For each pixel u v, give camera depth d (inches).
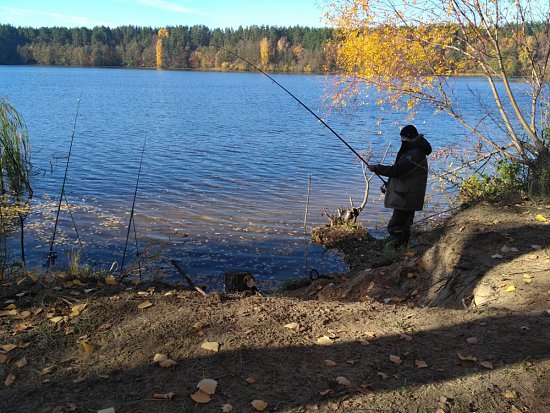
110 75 4655.5
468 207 292.2
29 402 108.1
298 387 114.8
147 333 138.8
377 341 138.1
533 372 120.7
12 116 497.0
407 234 288.4
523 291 173.6
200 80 4227.4
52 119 1242.6
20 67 6043.3
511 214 261.7
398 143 922.7
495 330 143.6
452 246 228.4
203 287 191.5
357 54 382.9
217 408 106.3
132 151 819.4
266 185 583.5
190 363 124.0
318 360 127.0
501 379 118.6
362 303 171.8
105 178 604.4
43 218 418.0
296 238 382.0
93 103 1755.7
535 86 333.1
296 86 3410.4
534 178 311.6
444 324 149.2
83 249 343.3
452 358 129.0
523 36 331.9
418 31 357.4
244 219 436.5
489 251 217.9
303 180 615.8
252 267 320.2
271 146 904.9
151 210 461.4
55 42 6304.1
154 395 109.5
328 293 244.8
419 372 122.3
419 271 236.8
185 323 144.6
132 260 324.8
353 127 1164.5
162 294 171.2
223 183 592.1
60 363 124.3
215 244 365.4
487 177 335.0
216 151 840.3
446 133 986.7
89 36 6299.2
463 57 362.0
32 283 175.3
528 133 341.4
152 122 1258.0
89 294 168.1
